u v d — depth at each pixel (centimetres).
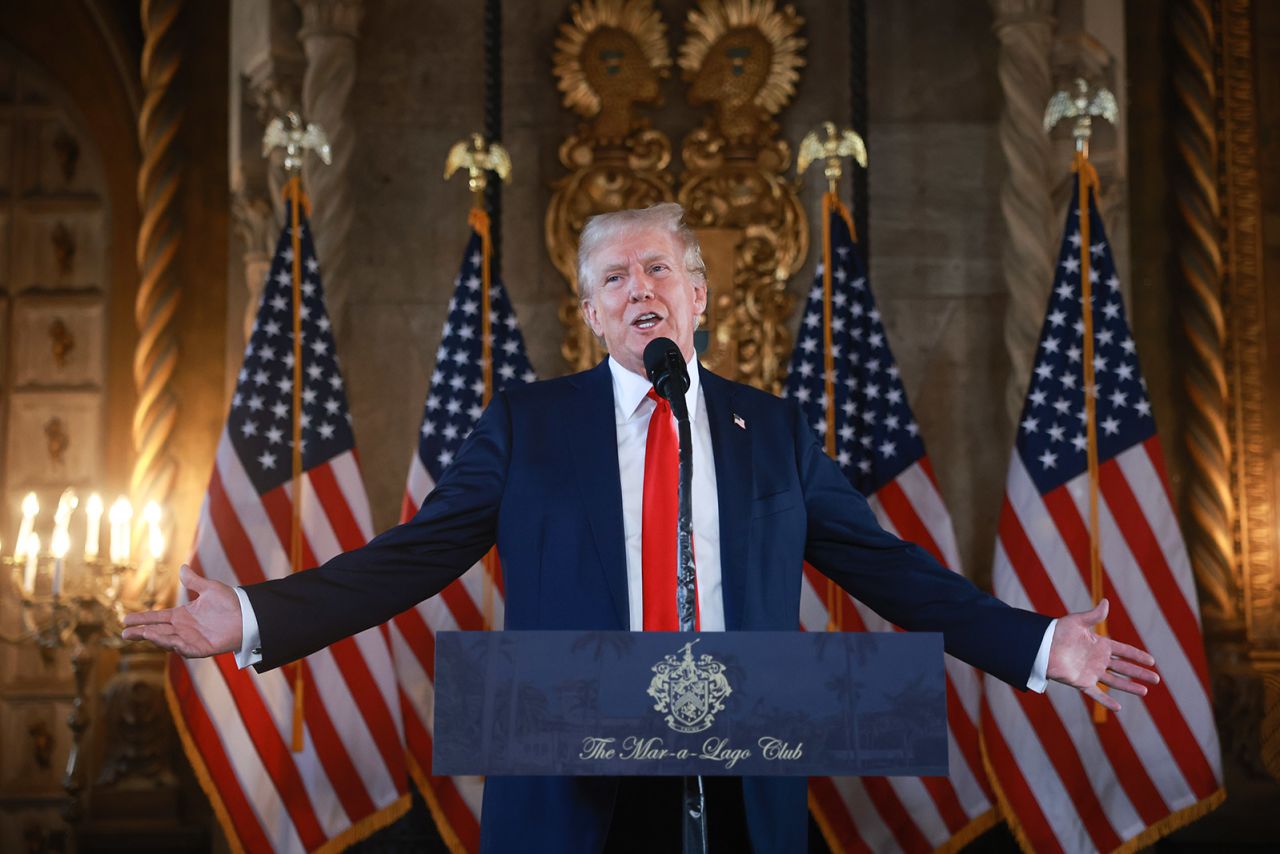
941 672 291
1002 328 957
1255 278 966
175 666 799
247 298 968
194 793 901
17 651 980
